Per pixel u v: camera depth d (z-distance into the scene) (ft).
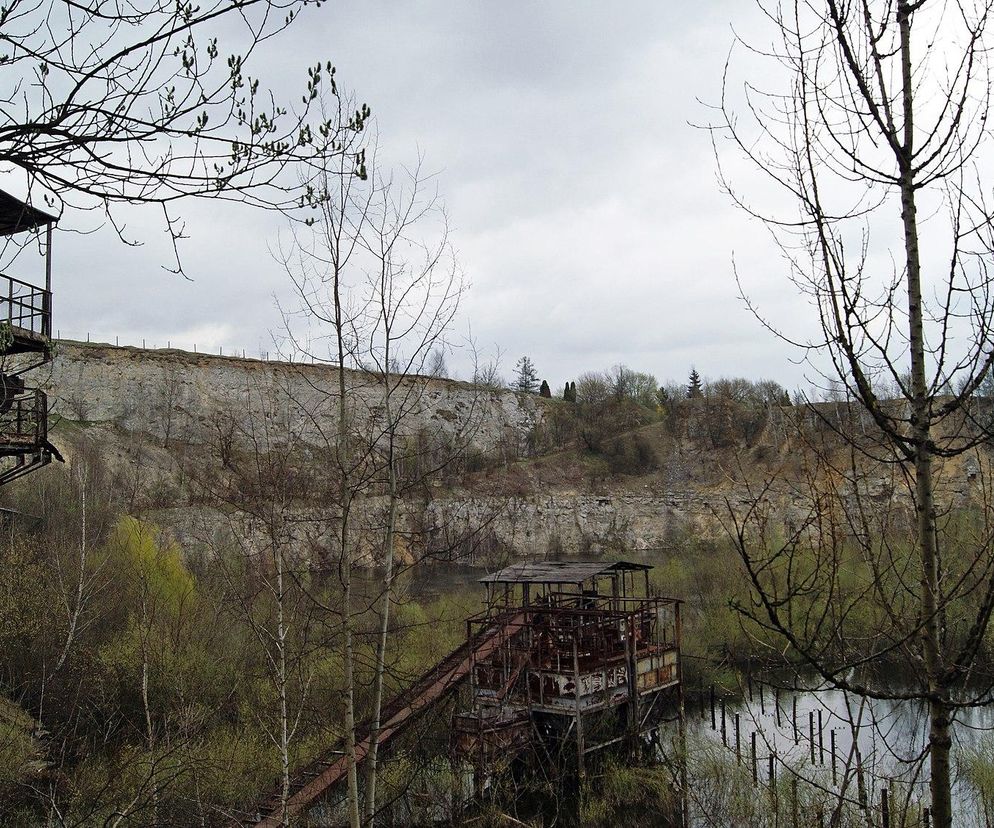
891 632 17.21
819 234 15.61
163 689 72.13
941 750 14.49
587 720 82.23
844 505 17.47
